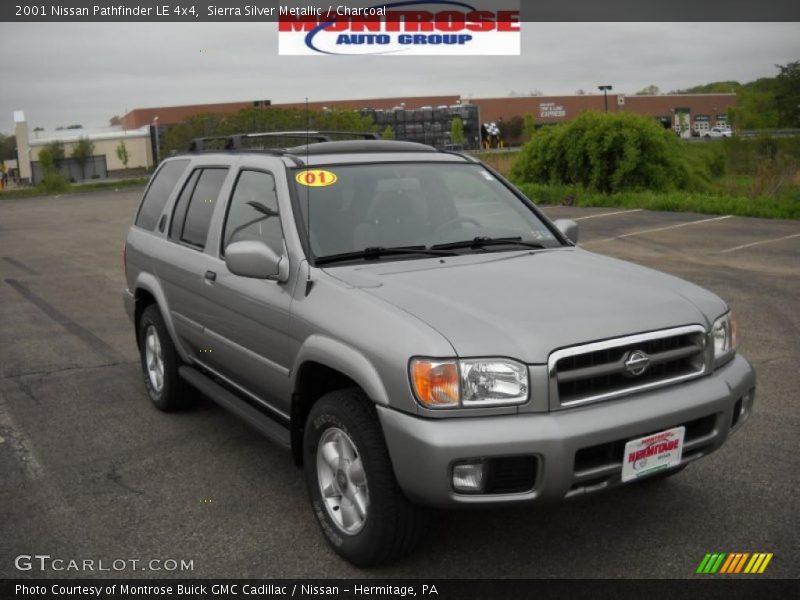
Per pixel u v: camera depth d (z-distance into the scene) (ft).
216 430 17.06
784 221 52.21
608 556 11.30
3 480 14.64
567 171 81.51
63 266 44.37
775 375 19.60
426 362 9.77
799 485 13.43
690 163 85.20
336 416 10.96
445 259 12.96
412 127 232.12
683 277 33.58
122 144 265.13
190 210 16.84
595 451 10.11
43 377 21.57
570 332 10.18
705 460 14.57
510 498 9.71
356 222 13.29
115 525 12.71
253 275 12.37
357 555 10.93
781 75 222.69
